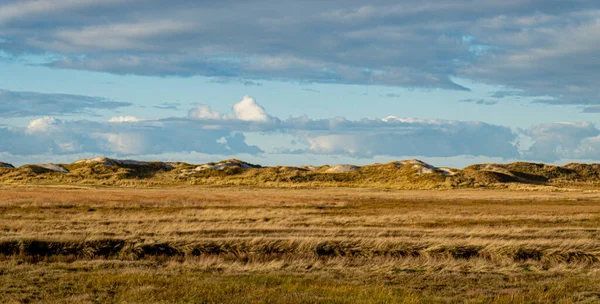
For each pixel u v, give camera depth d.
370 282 17.98
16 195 56.31
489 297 16.00
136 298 15.11
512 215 41.72
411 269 20.23
